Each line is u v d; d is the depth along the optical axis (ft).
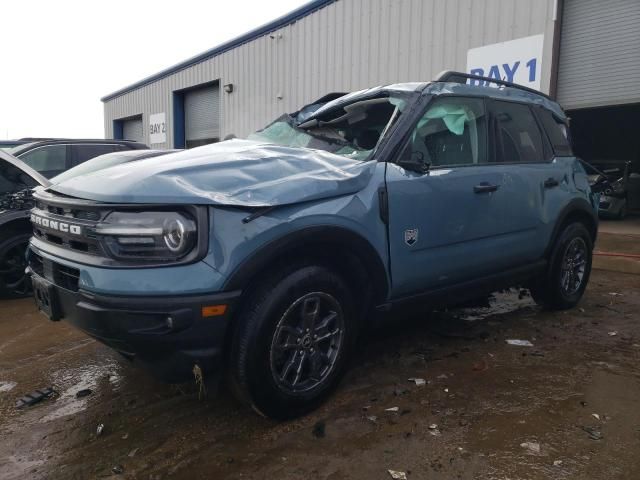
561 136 14.80
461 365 11.09
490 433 8.34
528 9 30.09
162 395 9.94
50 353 12.23
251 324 7.94
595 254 23.97
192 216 7.43
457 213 10.84
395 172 9.78
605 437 8.21
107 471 7.55
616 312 15.05
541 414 8.95
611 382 10.22
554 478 7.19
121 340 7.44
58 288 8.32
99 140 28.17
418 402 9.41
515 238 12.57
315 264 8.73
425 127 10.69
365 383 10.23
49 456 7.97
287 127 12.55
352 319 9.41
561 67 31.01
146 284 7.25
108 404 9.62
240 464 7.63
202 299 7.36
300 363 8.68
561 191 14.01
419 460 7.64
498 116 12.59
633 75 28.37
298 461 7.67
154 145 78.59
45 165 25.86
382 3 38.22
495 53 31.76
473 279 11.87
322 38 43.83
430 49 35.27
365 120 11.18
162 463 7.71
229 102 57.98
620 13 28.48
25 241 16.61
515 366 11.03
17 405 9.62
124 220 7.48
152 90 76.69
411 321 14.08
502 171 12.02
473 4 32.58
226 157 8.82
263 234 7.78
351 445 8.05
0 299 16.71
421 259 10.30
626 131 56.95
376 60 39.17
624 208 39.83
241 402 9.27
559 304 14.82
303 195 8.27
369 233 9.16
